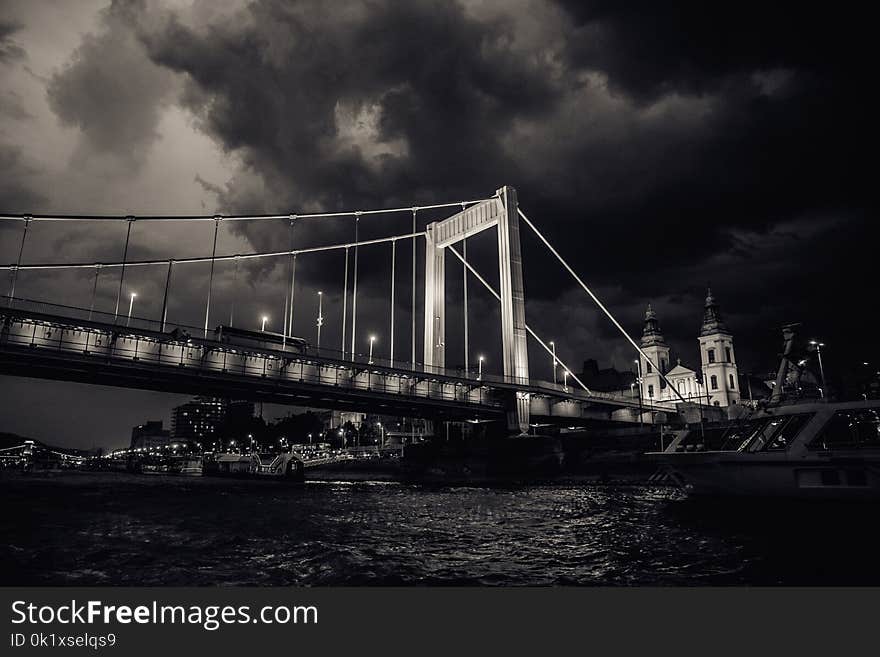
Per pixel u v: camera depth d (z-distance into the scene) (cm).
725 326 16162
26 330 5150
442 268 10288
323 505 4644
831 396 4544
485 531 2939
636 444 8556
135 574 1895
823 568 1933
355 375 7244
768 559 2097
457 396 8212
